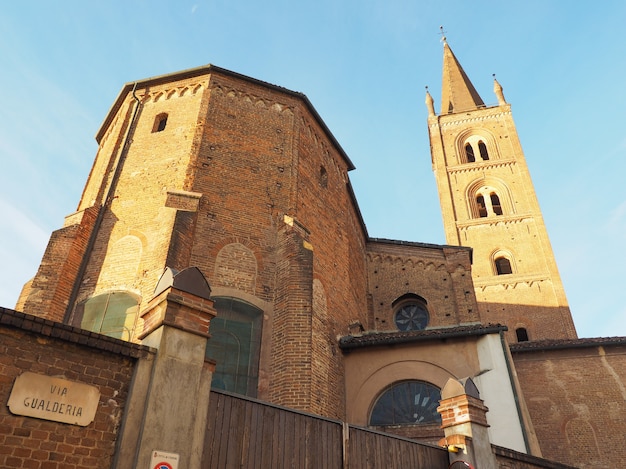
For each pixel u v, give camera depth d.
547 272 37.34
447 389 12.24
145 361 7.07
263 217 18.36
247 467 7.74
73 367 6.54
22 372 6.12
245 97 21.09
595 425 20.42
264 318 16.28
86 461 6.20
